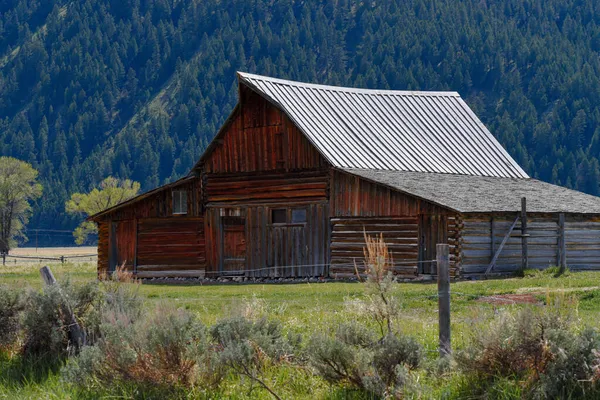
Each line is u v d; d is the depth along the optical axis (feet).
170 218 209.97
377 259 68.39
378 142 210.38
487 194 187.52
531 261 179.01
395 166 203.62
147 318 71.72
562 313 62.95
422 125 227.81
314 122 202.18
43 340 79.92
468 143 229.86
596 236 189.06
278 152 197.98
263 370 68.03
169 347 65.72
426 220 175.42
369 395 62.08
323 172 191.42
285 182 196.54
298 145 195.31
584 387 58.39
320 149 190.49
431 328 87.25
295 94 208.13
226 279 201.87
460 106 242.58
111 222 215.72
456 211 165.58
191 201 208.13
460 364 62.95
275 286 164.35
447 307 66.23
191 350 65.82
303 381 66.13
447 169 214.28
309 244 192.13
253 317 78.89
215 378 65.77
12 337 83.35
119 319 73.67
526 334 61.67
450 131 231.09
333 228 188.96
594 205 191.83
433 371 64.69
